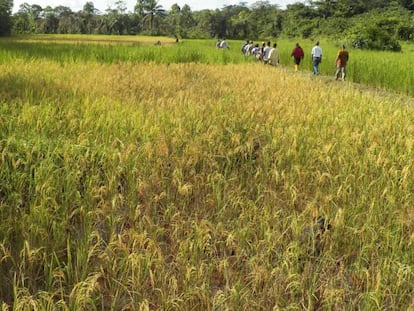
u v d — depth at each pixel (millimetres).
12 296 3770
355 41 37219
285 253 4023
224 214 4902
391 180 5418
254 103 8938
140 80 12031
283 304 3703
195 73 15117
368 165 5992
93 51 20125
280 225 4793
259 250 4293
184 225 4648
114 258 3924
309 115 7859
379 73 16547
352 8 62156
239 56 24938
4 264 4043
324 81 16859
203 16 86750
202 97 9766
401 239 4344
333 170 5941
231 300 3590
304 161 6191
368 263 4270
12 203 4570
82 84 10500
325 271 4176
